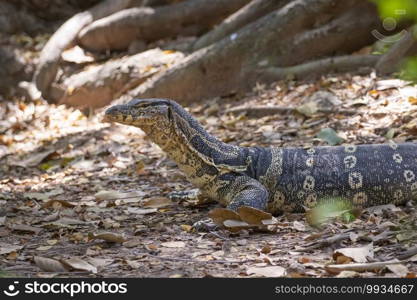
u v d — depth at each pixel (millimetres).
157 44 16750
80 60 16781
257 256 6449
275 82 14258
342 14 14453
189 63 14938
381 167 7977
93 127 14312
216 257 6480
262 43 14633
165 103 7945
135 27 16750
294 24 14531
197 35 16844
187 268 6219
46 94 16734
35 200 9469
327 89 13023
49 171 11672
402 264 5914
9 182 11062
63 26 17234
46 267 6305
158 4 17094
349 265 5852
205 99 14859
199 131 8109
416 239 6504
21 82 17141
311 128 11586
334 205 8000
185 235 7348
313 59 14562
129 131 13406
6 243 7316
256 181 7945
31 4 18656
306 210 7945
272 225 7328
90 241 7250
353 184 7953
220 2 16484
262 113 12859
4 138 14109
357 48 14609
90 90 15953
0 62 17312
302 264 6094
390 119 11062
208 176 8109
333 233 6961
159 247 6938
